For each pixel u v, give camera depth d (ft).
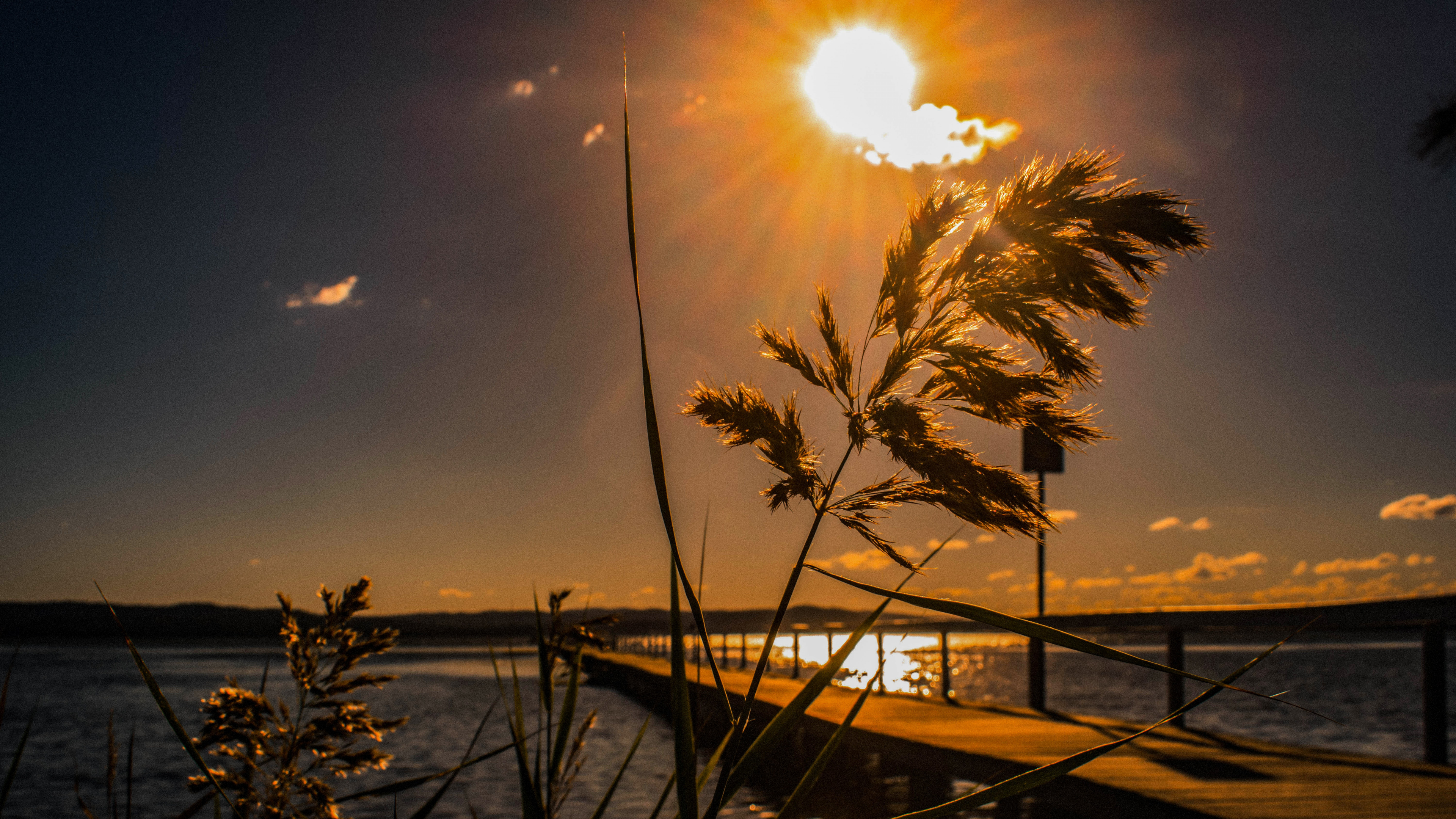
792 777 34.14
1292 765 21.42
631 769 35.09
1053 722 30.81
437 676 139.33
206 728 4.73
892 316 3.52
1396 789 18.52
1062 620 35.58
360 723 4.92
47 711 73.36
